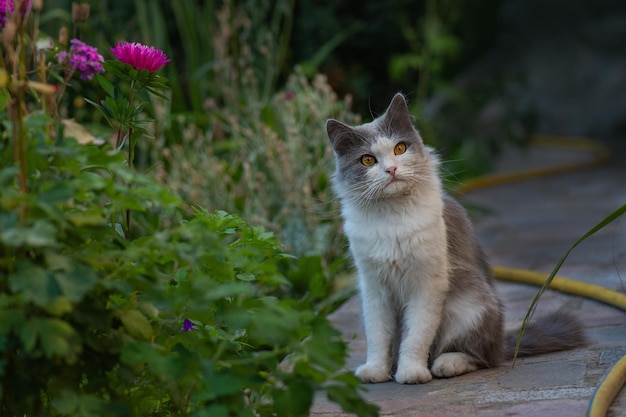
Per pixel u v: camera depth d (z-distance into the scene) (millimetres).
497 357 4293
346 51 11547
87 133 3598
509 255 7094
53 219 2820
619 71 16359
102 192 3090
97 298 2996
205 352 3133
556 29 17188
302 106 7133
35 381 2914
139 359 2830
